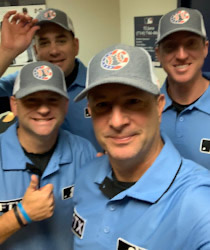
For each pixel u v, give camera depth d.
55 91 1.04
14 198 1.06
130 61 0.71
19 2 2.38
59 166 1.14
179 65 1.36
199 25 1.34
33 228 1.06
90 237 0.83
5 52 1.30
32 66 1.09
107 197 0.85
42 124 1.05
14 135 1.13
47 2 2.48
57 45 1.61
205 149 1.31
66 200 1.14
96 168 0.99
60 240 1.12
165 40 1.37
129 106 0.72
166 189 0.72
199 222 0.62
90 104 0.77
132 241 0.72
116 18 2.85
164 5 2.28
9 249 1.04
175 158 0.77
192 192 0.67
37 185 1.04
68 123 1.65
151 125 0.75
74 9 2.62
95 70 0.73
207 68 2.06
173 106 1.44
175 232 0.66
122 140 0.74
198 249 0.62
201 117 1.34
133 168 0.80
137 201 0.75
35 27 1.35
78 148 1.23
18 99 1.06
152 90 0.70
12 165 1.07
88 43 2.79
